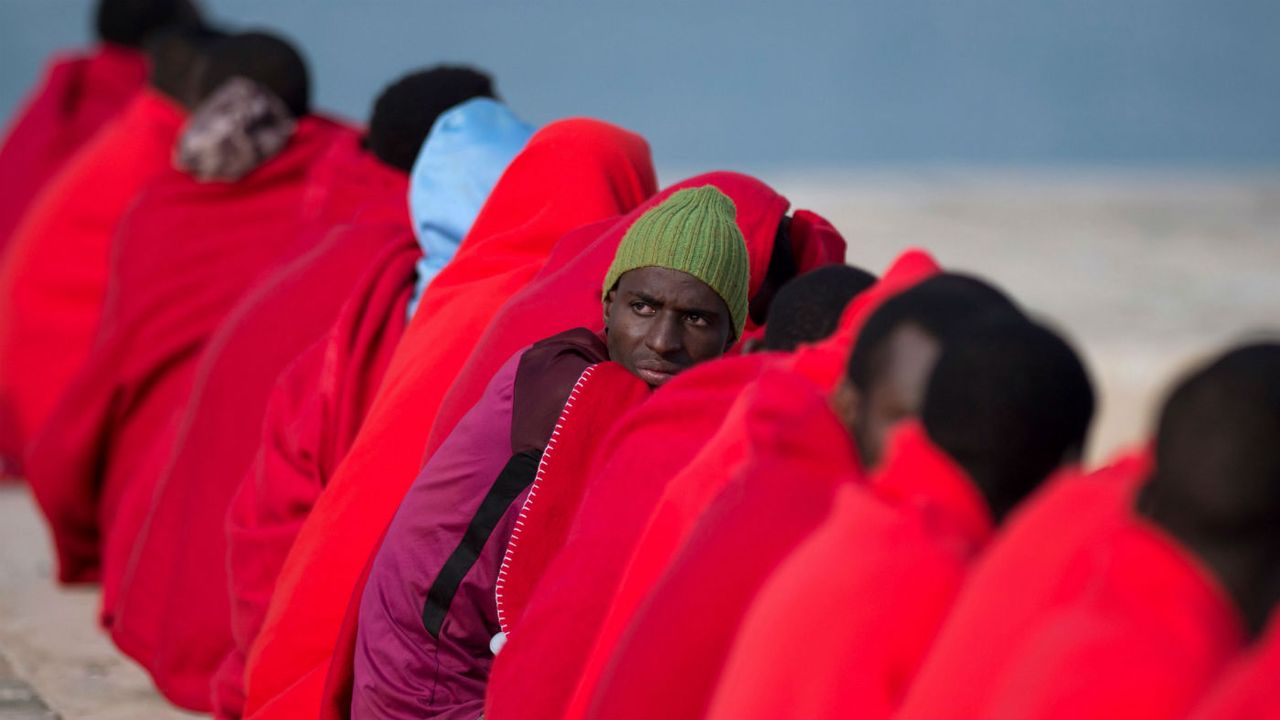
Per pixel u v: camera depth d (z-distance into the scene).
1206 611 9.32
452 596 15.15
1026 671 9.38
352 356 19.28
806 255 18.14
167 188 25.36
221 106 25.38
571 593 13.55
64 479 24.72
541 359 15.35
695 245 14.88
